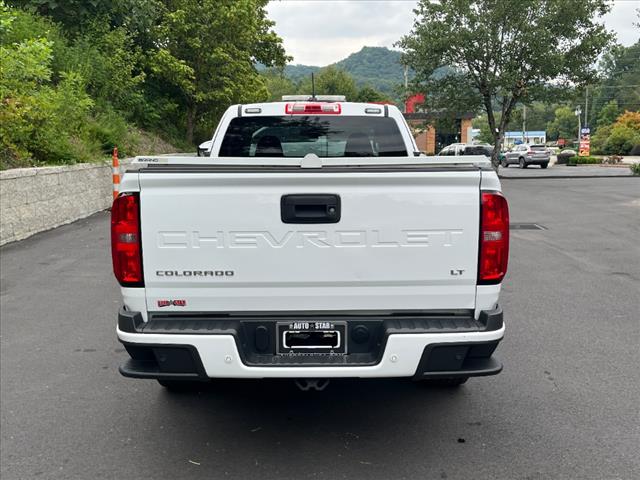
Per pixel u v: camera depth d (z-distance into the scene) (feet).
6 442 12.68
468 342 10.77
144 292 11.09
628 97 340.59
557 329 19.70
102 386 15.51
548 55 88.02
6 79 37.96
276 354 11.22
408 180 10.84
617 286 25.23
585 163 153.79
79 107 49.32
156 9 72.95
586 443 12.48
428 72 95.55
